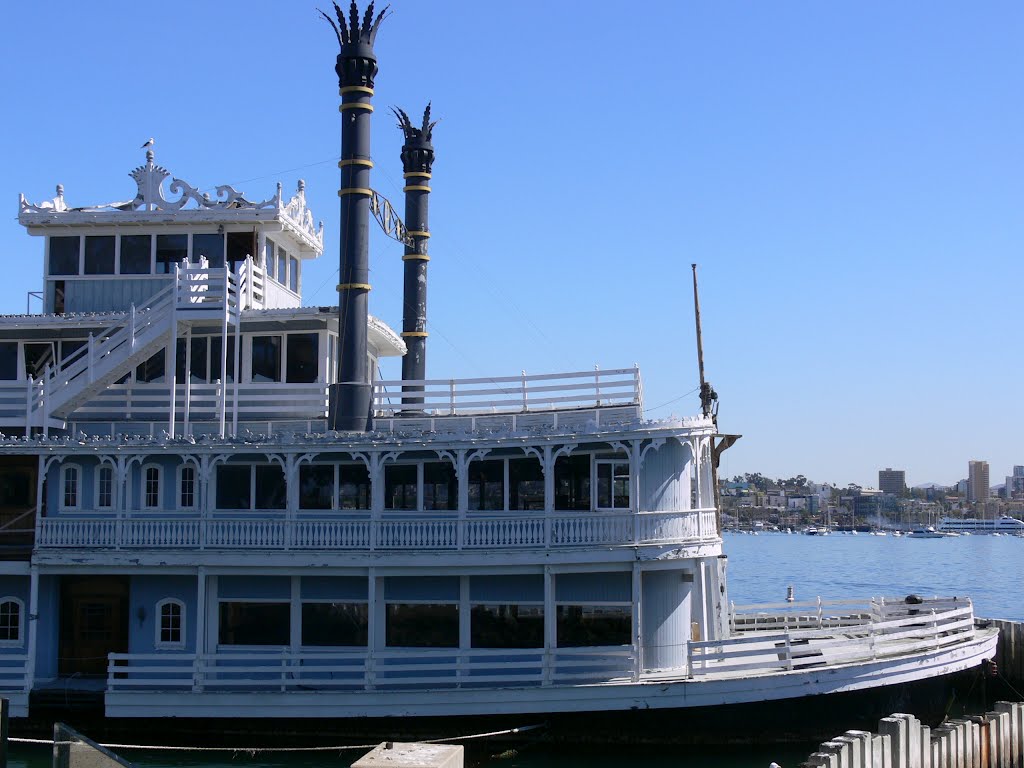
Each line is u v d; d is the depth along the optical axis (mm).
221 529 28844
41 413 31188
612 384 31484
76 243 36062
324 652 29031
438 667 27438
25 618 30047
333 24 33219
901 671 28844
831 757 22109
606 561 27906
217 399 31969
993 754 26406
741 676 27516
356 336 32062
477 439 28266
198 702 27734
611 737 27500
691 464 29391
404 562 28141
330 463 29922
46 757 28266
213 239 35938
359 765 12648
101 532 29109
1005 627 36750
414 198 41156
